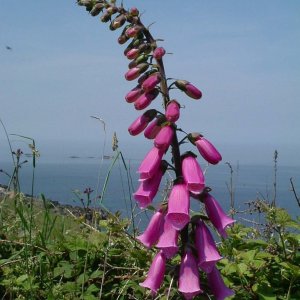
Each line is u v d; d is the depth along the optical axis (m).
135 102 0.55
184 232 0.56
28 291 0.70
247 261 0.67
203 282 0.57
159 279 0.56
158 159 0.55
